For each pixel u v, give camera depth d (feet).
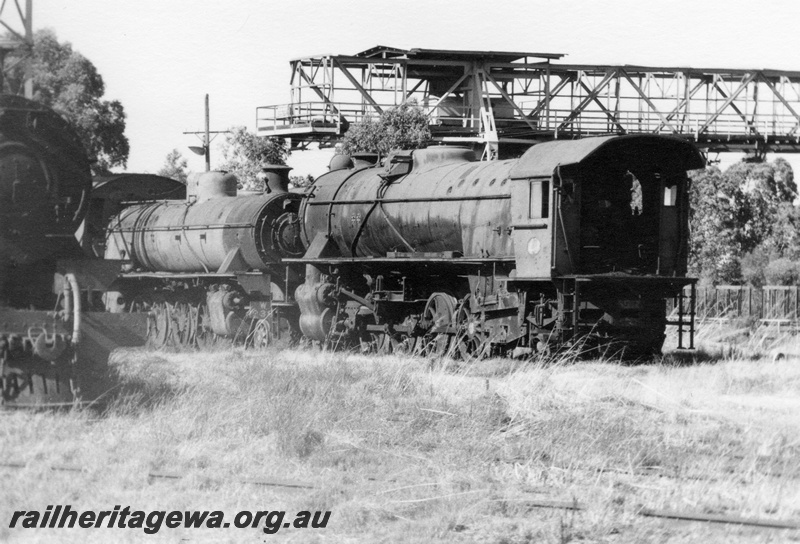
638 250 77.25
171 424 44.98
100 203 67.56
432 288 83.92
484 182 78.64
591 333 71.46
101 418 46.37
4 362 45.98
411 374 59.98
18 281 50.06
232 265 96.27
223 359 75.77
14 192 49.26
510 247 74.84
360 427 45.88
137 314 50.80
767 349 85.97
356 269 91.15
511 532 32.19
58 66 98.94
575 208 72.59
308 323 90.38
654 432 46.09
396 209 85.87
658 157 77.10
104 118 104.32
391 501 34.86
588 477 38.68
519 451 42.63
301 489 36.50
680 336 76.48
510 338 73.46
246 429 45.03
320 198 94.79
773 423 49.37
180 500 34.88
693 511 34.40
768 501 35.42
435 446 44.14
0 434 42.60
